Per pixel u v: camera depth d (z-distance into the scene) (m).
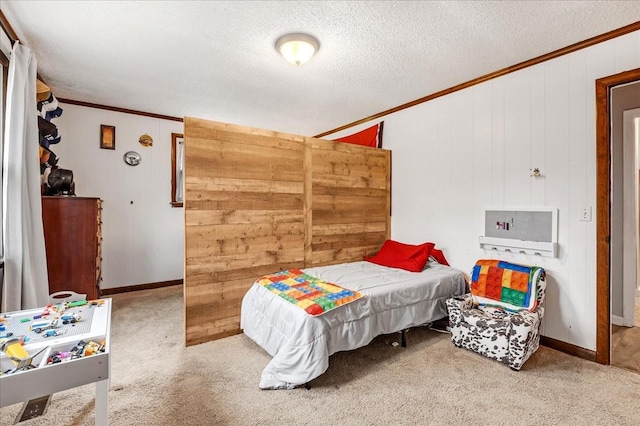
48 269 2.77
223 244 2.78
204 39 2.35
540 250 2.54
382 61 2.67
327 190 3.47
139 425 1.61
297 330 1.99
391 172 3.99
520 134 2.72
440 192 3.39
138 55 2.61
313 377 1.91
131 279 4.26
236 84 3.20
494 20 2.08
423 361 2.31
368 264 3.45
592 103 2.31
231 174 2.84
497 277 2.62
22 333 1.34
